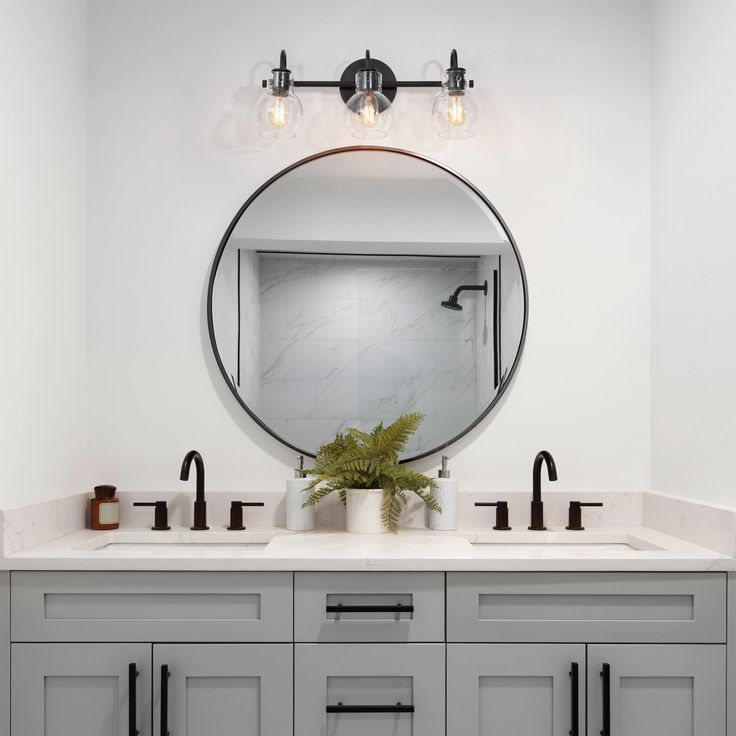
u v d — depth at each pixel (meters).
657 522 2.09
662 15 2.16
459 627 1.71
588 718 1.70
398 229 2.21
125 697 1.70
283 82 2.09
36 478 1.89
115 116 2.21
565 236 2.22
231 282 2.20
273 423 2.18
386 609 1.69
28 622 1.71
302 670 1.70
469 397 2.19
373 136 2.15
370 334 2.20
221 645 1.71
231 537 2.06
